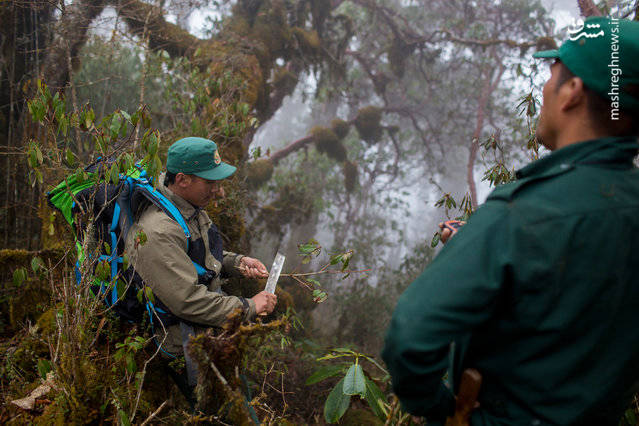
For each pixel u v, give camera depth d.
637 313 0.78
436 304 0.76
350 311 7.71
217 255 1.94
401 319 0.78
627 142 0.82
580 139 0.85
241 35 6.36
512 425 0.83
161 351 1.79
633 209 0.77
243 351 1.51
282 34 6.90
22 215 3.39
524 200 0.81
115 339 1.88
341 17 8.86
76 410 1.68
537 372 0.79
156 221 1.72
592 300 0.75
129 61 6.19
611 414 0.85
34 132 3.11
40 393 1.94
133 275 1.75
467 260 0.78
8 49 3.51
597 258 0.75
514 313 0.79
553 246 0.75
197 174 1.79
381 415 1.76
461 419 0.88
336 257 1.99
